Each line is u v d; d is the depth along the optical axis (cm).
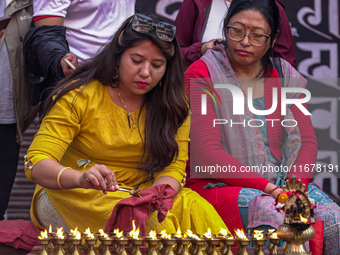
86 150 330
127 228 278
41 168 298
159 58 308
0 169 478
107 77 321
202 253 260
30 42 426
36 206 354
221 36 480
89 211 310
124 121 328
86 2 447
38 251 266
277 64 414
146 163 334
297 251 248
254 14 372
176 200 325
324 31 686
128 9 483
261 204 326
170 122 336
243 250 265
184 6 501
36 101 431
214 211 322
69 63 382
